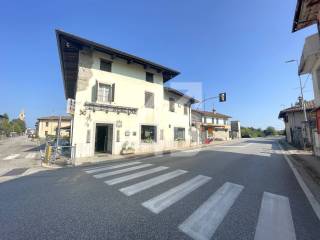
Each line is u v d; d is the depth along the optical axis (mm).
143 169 9047
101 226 3527
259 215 3936
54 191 5691
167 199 4895
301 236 3162
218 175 7570
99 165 10867
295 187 6035
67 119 55656
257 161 11375
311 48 10406
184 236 3170
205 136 37062
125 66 17859
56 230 3398
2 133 56812
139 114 18328
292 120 27391
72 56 16969
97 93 15633
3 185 6531
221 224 3564
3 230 3416
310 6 9086
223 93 22422
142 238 3125
